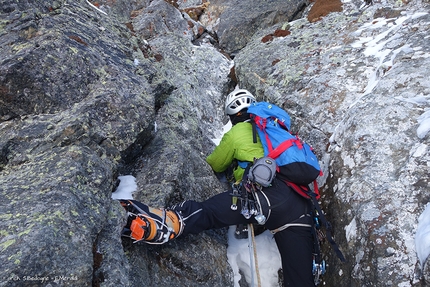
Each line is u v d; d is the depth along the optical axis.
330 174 3.29
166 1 6.12
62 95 2.69
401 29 4.28
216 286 2.90
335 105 3.81
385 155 2.92
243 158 3.21
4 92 2.52
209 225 2.97
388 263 2.40
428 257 2.21
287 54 4.90
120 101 2.77
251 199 2.96
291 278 2.95
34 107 2.62
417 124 2.98
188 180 3.24
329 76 4.12
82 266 1.78
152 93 3.13
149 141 3.30
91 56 2.95
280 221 2.96
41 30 2.90
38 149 2.40
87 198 2.10
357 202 2.80
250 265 3.09
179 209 2.84
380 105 3.23
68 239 1.83
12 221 1.85
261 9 6.05
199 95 4.86
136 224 2.37
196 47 5.71
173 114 3.98
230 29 5.96
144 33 5.56
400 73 3.46
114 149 2.61
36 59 2.64
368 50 4.27
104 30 3.60
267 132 3.21
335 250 2.73
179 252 2.78
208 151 4.08
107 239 2.11
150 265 2.55
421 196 2.55
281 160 3.02
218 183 3.65
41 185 2.08
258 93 4.70
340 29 4.94
